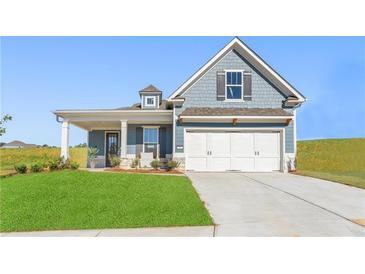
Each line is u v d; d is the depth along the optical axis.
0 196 10.54
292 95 19.88
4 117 18.12
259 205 9.67
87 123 21.92
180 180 13.65
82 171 14.72
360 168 31.77
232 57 20.27
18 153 38.69
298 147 37.09
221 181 14.42
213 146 19.45
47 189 11.27
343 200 10.38
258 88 20.16
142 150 21.30
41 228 7.73
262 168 19.33
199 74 19.97
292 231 7.17
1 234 7.36
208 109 19.70
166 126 21.42
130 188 11.61
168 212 8.74
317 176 16.34
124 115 20.56
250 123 19.42
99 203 9.69
